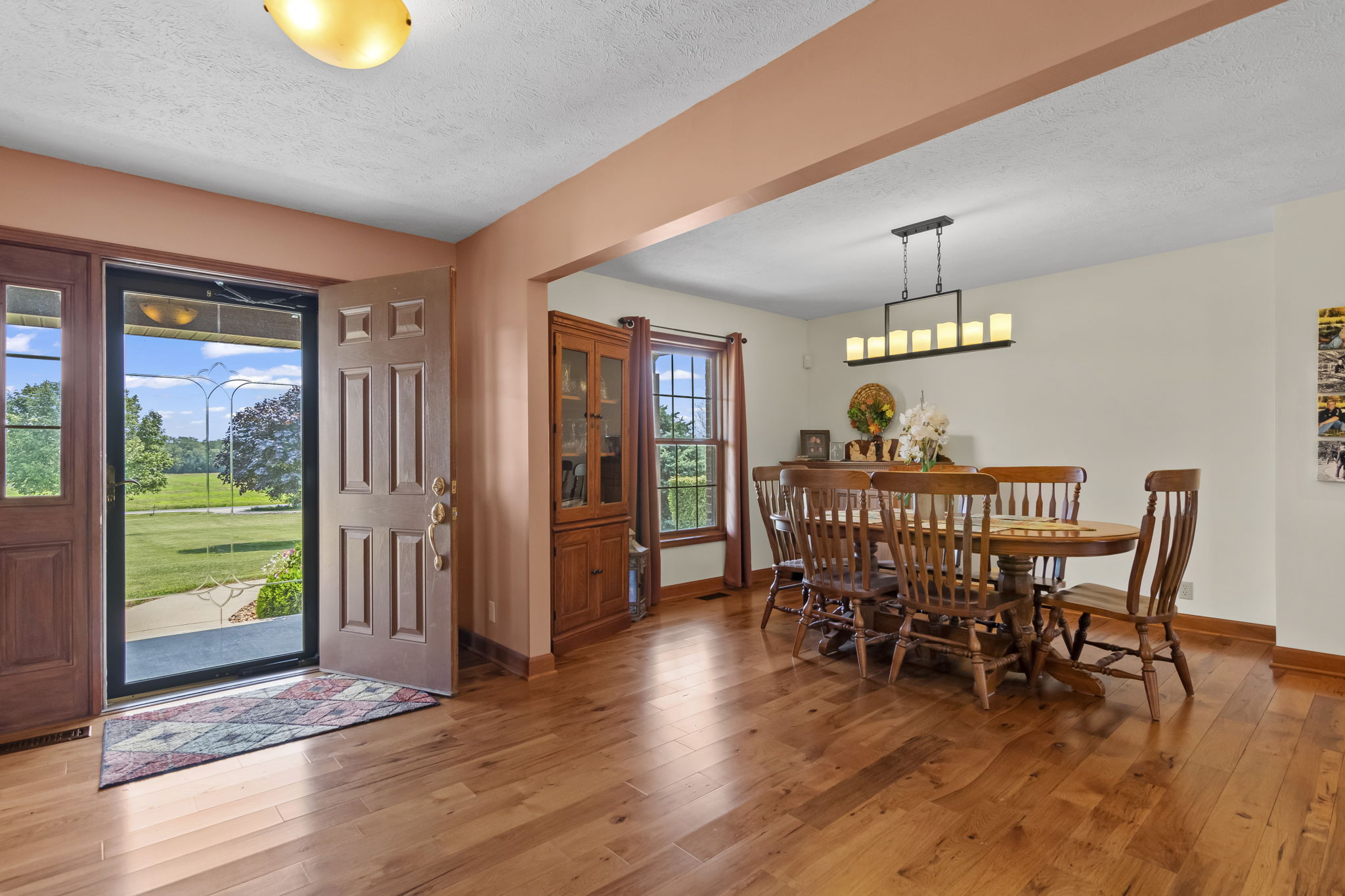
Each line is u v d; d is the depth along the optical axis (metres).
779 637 4.05
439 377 3.11
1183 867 1.74
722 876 1.72
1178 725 2.68
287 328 3.54
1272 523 3.87
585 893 1.66
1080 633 3.17
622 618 4.23
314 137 2.64
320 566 3.43
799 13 1.97
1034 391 4.84
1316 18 1.92
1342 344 3.29
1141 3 1.44
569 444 3.88
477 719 2.79
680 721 2.75
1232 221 3.69
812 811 2.04
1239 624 3.98
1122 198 3.32
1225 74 2.22
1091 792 2.14
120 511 3.05
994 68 1.67
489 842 1.88
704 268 4.57
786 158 2.17
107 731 2.67
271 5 1.71
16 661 2.69
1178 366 4.21
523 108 2.47
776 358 6.11
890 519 3.17
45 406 2.77
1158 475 2.71
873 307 5.85
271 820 2.01
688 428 5.50
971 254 4.26
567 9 1.91
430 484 3.11
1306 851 1.81
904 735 2.59
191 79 2.22
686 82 2.33
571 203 3.06
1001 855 1.80
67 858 1.82
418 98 2.38
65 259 2.80
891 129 1.89
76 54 2.06
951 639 3.46
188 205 3.08
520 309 3.40
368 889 1.68
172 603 3.20
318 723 2.74
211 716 2.82
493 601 3.62
